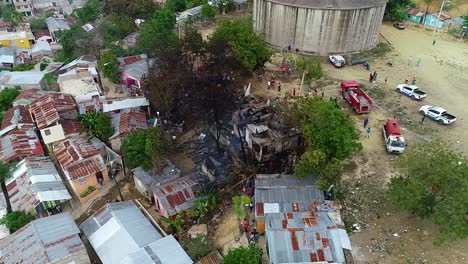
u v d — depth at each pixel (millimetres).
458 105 57031
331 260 30516
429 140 48625
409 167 35125
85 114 52750
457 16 94812
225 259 31453
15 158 47500
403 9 89688
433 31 87250
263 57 60375
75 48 78000
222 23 61844
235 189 41688
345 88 58031
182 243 36688
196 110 54094
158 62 54844
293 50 75875
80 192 44469
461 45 79688
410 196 33156
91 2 108562
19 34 99750
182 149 49906
